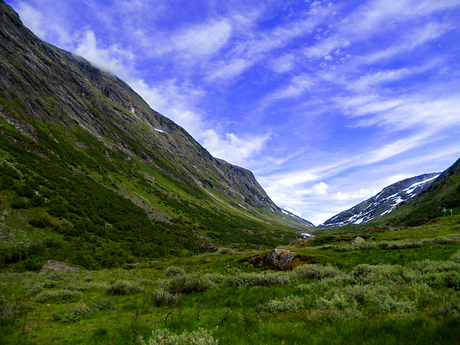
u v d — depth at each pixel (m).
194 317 10.16
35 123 114.38
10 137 86.12
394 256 21.53
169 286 15.61
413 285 9.48
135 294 17.11
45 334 9.21
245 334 7.36
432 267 12.30
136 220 99.12
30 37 193.75
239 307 11.48
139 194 136.25
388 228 74.75
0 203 52.78
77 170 107.81
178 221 129.25
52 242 50.81
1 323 9.74
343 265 21.45
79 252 51.72
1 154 71.44
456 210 120.06
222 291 14.66
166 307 12.80
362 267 14.10
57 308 13.73
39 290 17.94
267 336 6.86
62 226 61.00
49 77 165.50
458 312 6.11
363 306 8.59
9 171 64.62
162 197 156.50
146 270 36.84
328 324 7.20
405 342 5.30
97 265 50.25
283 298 10.97
